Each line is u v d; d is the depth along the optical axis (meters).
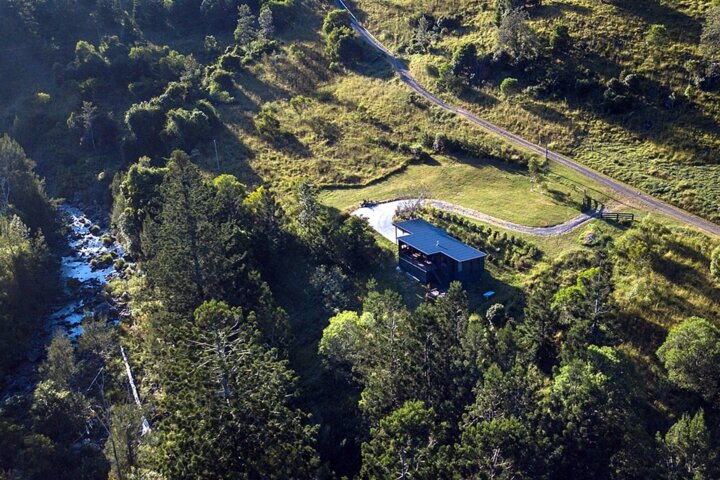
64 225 104.25
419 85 113.62
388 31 134.38
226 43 148.75
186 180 73.25
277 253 79.56
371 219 83.62
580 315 55.12
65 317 81.62
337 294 70.31
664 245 63.94
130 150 112.56
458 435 48.34
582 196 77.50
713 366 48.81
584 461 45.78
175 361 49.75
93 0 157.88
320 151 104.94
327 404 57.41
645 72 89.75
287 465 42.41
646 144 82.50
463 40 115.94
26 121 125.62
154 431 54.25
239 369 44.81
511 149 91.12
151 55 137.38
